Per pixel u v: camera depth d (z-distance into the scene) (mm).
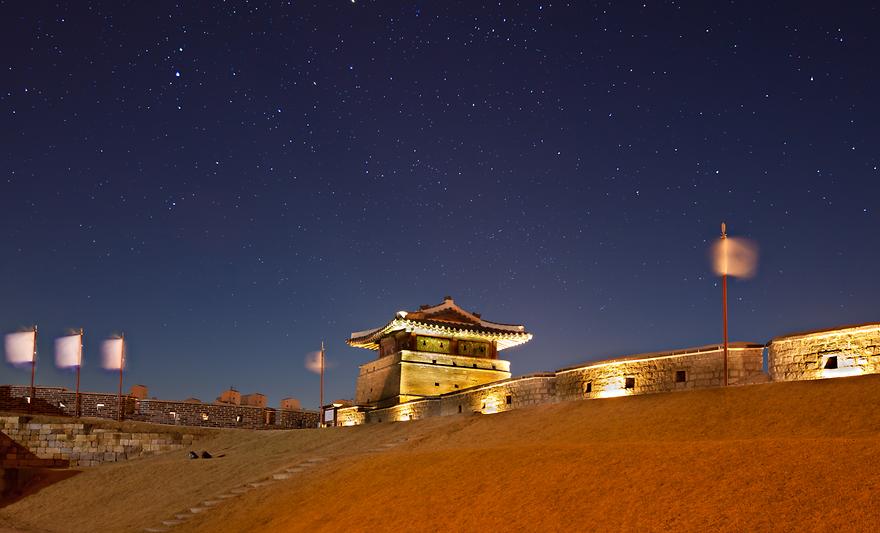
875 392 23922
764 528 15227
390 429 41500
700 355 32688
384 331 57406
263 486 32500
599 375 36500
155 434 54250
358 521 22859
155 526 31156
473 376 57094
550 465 21797
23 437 52812
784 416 24469
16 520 39344
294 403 77000
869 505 14836
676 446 20516
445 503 21781
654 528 16562
